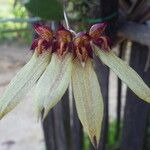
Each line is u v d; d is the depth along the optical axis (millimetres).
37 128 374
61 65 88
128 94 200
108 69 165
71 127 218
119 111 232
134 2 166
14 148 346
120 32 172
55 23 162
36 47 92
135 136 205
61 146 214
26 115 392
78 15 148
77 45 89
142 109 199
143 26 165
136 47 182
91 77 88
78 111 87
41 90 85
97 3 149
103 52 90
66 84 85
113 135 278
